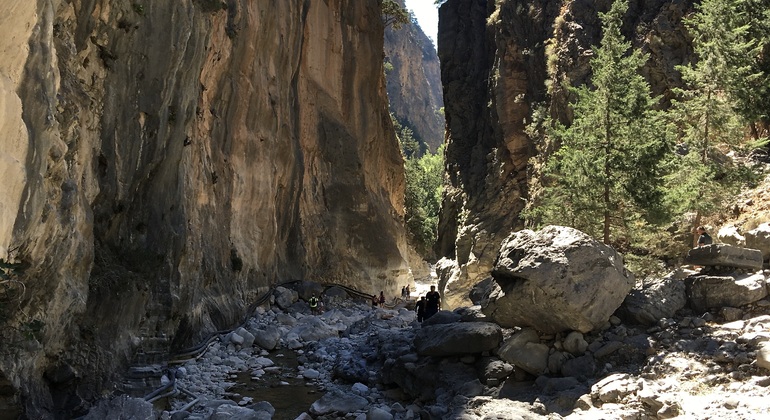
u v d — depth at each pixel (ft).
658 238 51.11
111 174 36.63
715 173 50.49
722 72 52.80
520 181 126.21
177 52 42.47
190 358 44.78
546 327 31.37
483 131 147.64
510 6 135.23
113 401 28.40
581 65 104.12
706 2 55.26
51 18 24.68
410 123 480.64
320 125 102.68
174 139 43.68
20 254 24.08
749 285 30.17
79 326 31.45
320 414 32.86
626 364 28.89
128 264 38.22
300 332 58.85
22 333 22.82
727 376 24.94
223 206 66.74
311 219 94.89
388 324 64.08
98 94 35.55
